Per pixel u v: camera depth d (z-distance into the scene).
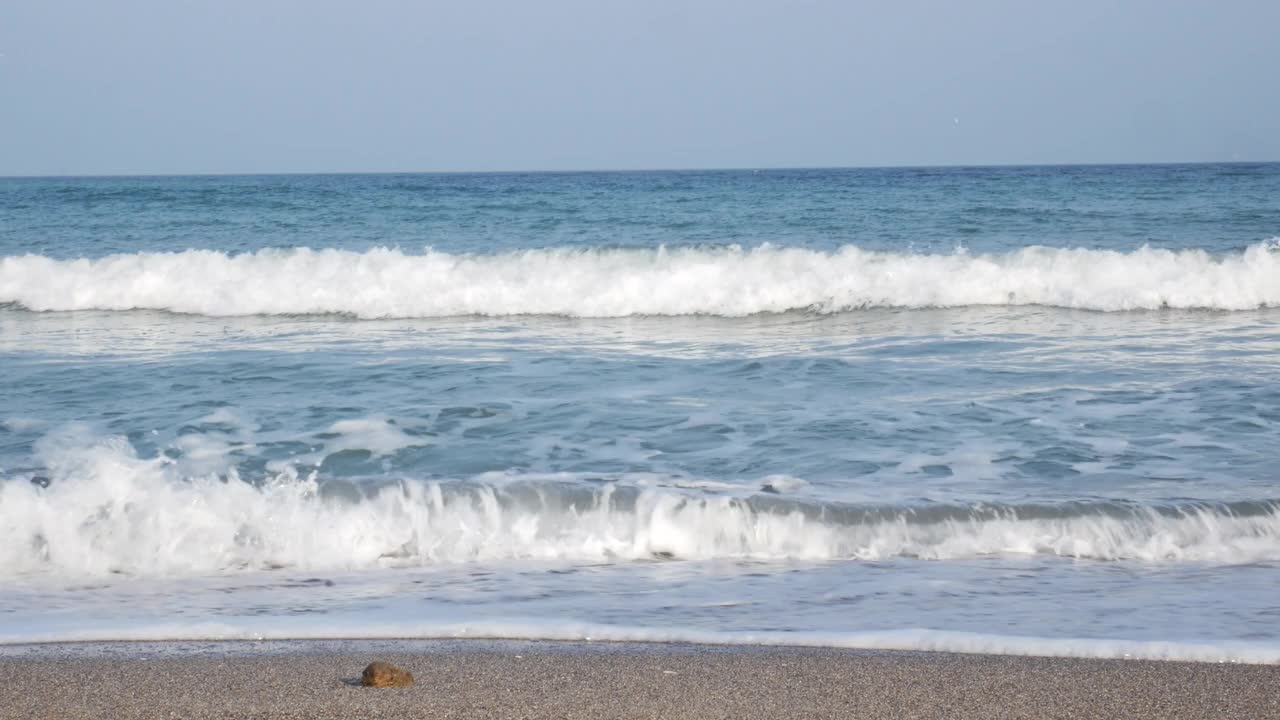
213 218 30.09
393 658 4.30
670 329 13.72
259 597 5.25
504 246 22.89
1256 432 7.95
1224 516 6.10
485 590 5.34
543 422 8.39
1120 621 4.77
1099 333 12.91
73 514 5.98
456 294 15.41
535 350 11.91
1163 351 11.47
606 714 3.68
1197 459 7.26
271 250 17.86
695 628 4.71
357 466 7.23
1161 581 5.36
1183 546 5.88
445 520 6.14
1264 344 11.94
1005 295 15.60
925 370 10.45
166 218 30.09
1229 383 9.64
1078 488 6.64
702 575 5.56
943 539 6.00
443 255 17.06
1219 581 5.36
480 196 41.31
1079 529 6.02
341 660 4.27
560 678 4.04
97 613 5.00
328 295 15.45
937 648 4.41
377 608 5.05
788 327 13.80
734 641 4.52
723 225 27.27
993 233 23.88
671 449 7.62
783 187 49.22
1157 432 7.98
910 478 6.88
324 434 8.01
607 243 23.23
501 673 4.10
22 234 25.69
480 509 6.23
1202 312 14.81
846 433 8.03
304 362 11.02
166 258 16.95
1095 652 4.32
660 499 6.25
